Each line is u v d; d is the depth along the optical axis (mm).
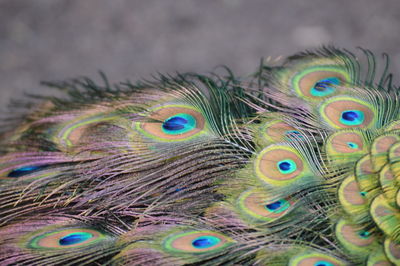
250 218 1199
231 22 2309
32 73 2092
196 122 1251
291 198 1199
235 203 1206
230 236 1195
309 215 1188
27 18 2330
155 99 1273
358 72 1286
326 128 1235
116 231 1215
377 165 1182
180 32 2273
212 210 1207
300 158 1214
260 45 2195
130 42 2238
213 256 1188
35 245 1217
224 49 2189
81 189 1232
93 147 1252
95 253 1206
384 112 1238
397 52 2104
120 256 1199
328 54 1299
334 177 1197
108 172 1235
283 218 1192
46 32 2273
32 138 1289
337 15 2289
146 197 1221
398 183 1171
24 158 1270
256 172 1214
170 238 1202
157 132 1250
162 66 2137
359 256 1166
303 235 1184
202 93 1267
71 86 1339
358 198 1180
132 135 1252
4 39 2229
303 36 2211
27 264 1209
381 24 2223
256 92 1271
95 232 1218
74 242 1216
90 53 2193
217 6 2383
